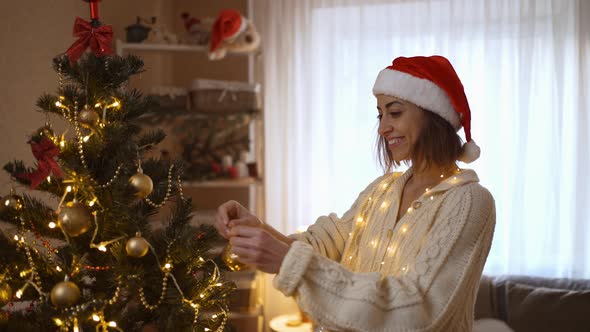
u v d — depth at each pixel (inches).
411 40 115.7
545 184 112.5
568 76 112.0
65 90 41.7
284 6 118.6
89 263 42.8
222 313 46.6
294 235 53.9
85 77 41.3
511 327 101.3
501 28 112.0
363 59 116.3
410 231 43.8
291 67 118.6
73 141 42.1
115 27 99.5
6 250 39.5
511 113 113.0
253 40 103.5
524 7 111.5
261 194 121.9
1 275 39.1
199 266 45.6
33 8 63.8
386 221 47.5
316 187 119.9
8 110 58.2
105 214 40.7
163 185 43.8
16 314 40.8
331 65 117.2
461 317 41.0
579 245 111.1
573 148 112.2
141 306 43.9
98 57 41.9
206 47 103.7
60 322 37.9
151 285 42.5
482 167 114.2
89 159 41.8
